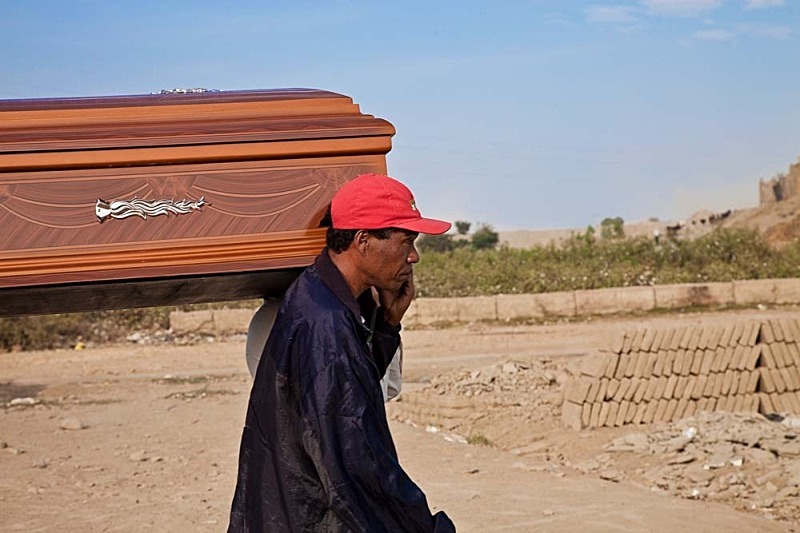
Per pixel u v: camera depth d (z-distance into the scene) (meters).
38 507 7.04
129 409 12.31
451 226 2.93
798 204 53.50
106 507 7.02
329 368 2.73
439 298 24.19
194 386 14.88
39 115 2.98
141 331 22.48
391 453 2.80
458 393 11.28
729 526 6.14
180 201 2.90
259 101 3.16
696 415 9.06
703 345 9.87
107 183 2.86
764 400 10.00
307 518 2.78
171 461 8.76
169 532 6.30
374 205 2.88
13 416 11.84
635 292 24.08
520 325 22.69
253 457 2.85
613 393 9.67
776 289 24.84
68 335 21.64
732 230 31.72
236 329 22.55
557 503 6.77
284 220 2.98
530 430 9.70
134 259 2.86
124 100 3.17
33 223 2.80
